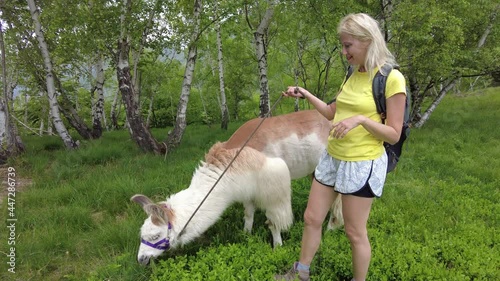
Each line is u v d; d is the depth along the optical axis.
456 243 3.98
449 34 9.53
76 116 13.02
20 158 8.73
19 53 11.20
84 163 8.30
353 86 2.82
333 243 3.98
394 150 2.89
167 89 21.33
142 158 8.21
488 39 12.77
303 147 4.30
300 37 11.34
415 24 9.01
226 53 17.75
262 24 10.67
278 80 19.50
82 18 8.23
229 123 17.84
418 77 11.18
